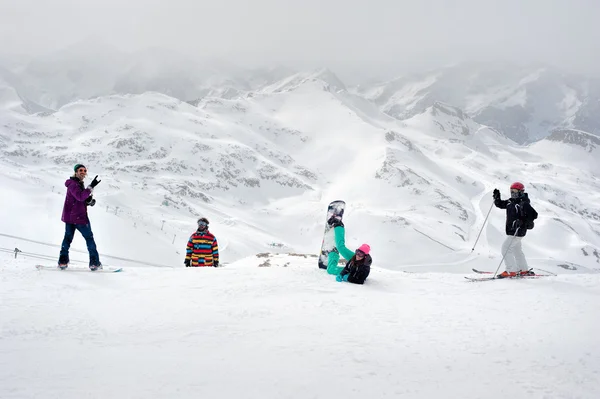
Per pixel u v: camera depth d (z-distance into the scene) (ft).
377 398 12.25
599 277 34.55
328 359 15.66
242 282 30.73
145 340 17.89
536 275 35.68
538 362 15.69
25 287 27.30
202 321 21.16
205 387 12.75
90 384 12.77
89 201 34.04
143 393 12.17
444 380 13.76
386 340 18.44
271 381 13.34
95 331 19.15
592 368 15.05
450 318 22.63
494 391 12.88
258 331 19.49
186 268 36.60
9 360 14.88
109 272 33.40
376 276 35.27
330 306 24.82
